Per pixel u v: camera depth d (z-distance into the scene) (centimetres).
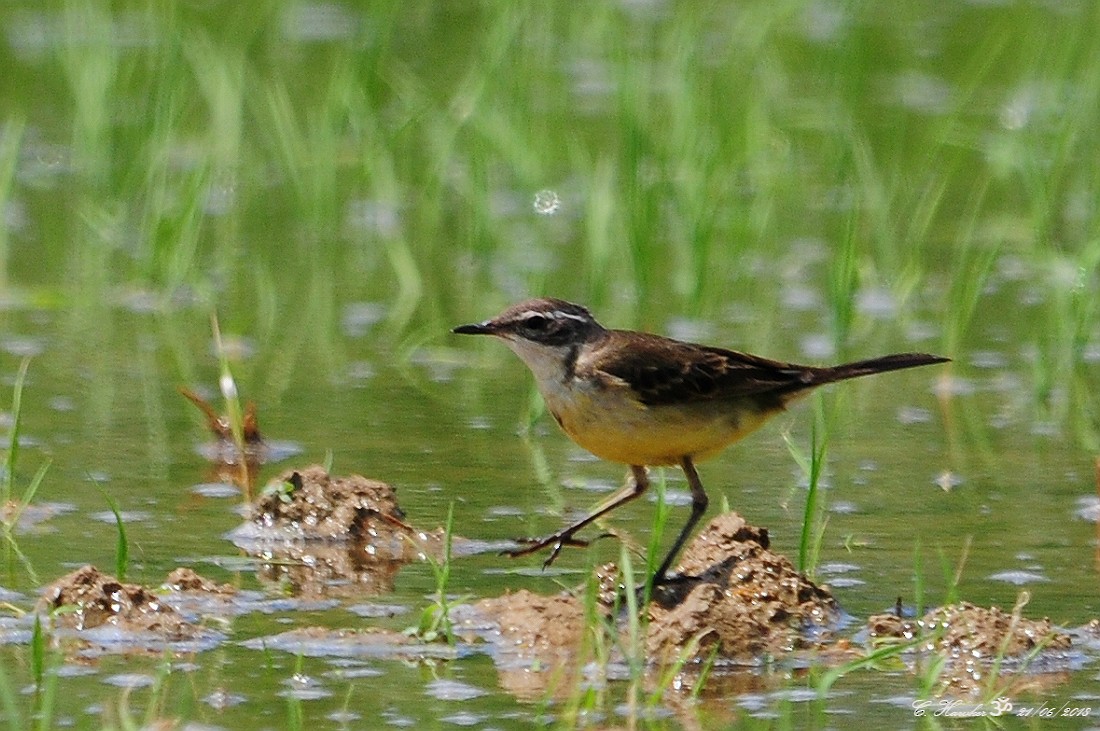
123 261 1862
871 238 1917
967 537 1137
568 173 2139
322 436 1349
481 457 1309
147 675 905
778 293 1764
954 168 1891
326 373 1518
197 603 1017
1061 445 1345
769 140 2061
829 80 2242
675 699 891
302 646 951
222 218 1933
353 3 2784
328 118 1936
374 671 920
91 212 1886
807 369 1109
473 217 1886
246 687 891
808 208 2052
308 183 2011
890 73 2472
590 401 1077
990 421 1408
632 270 1756
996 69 2434
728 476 1277
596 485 1252
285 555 1115
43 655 916
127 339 1608
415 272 1750
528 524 1170
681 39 2177
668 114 2142
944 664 916
